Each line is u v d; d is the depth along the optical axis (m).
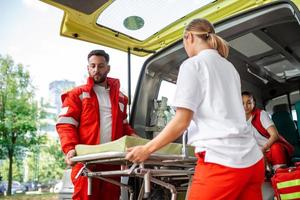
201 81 1.52
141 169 1.76
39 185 21.59
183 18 2.95
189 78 1.49
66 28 2.97
